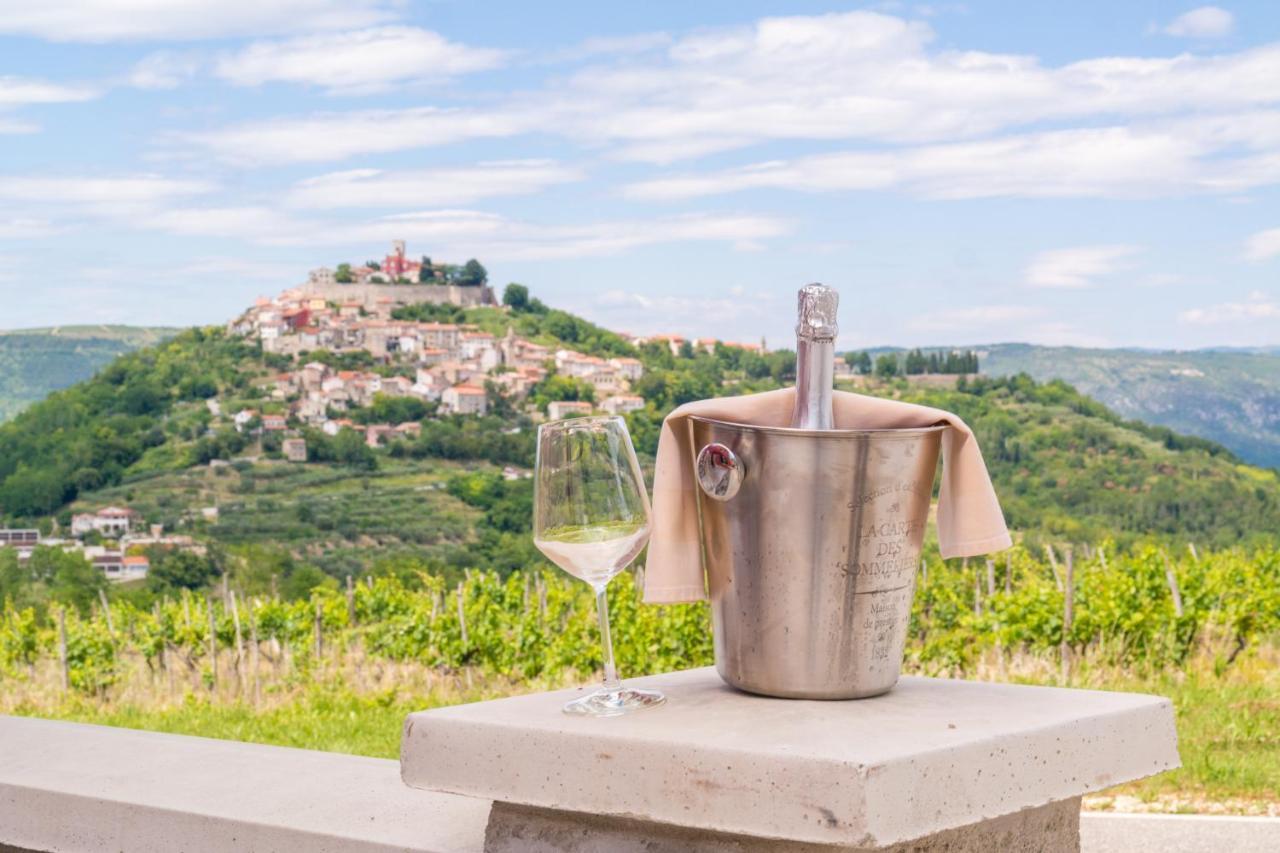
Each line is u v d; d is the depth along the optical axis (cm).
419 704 1070
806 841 120
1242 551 1211
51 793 185
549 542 149
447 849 154
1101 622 928
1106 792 518
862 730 132
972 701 148
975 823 135
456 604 1232
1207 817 450
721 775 125
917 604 1067
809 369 152
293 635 1379
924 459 146
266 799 178
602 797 132
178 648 1338
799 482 142
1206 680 856
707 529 152
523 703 153
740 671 150
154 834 176
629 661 1120
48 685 1302
